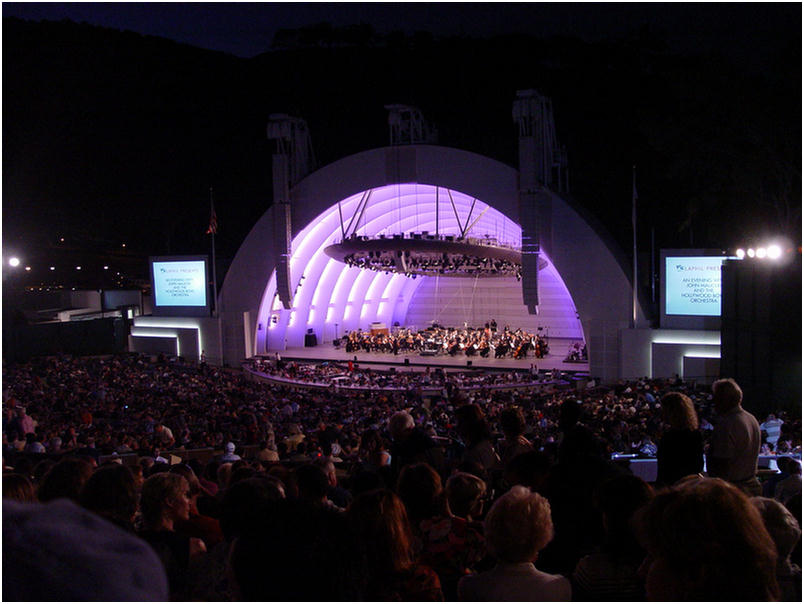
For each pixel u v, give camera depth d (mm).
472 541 5184
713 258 44344
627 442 20031
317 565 3375
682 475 6148
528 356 59656
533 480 5996
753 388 25453
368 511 4199
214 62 133125
